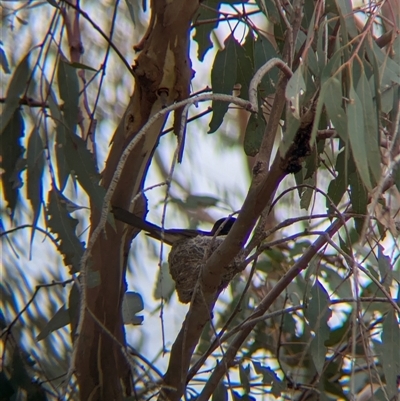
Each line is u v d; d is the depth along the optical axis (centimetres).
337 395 765
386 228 584
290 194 1012
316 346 607
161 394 593
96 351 650
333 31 635
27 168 621
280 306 854
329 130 599
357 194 582
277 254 933
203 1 730
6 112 656
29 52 673
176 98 655
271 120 562
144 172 661
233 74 699
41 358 830
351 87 493
